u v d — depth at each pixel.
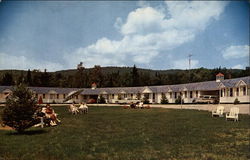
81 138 14.10
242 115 26.44
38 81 79.88
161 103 61.16
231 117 21.75
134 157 10.48
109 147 12.02
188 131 16.31
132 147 12.05
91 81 91.25
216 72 86.94
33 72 78.88
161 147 12.09
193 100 55.09
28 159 10.08
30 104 15.62
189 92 60.41
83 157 10.41
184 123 20.19
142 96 70.31
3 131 16.44
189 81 89.75
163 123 20.36
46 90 72.75
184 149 11.75
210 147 12.13
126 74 94.25
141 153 11.06
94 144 12.62
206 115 26.73
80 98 78.81
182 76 93.62
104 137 14.44
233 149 11.81
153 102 68.50
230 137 14.34
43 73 81.25
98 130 17.00
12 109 15.19
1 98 56.19
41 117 18.33
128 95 73.25
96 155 10.72
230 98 47.50
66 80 90.31
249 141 13.38
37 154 10.72
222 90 50.47
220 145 12.55
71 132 16.12
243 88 44.16
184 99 61.19
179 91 62.47
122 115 28.16
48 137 14.31
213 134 15.23
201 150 11.59
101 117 25.89
